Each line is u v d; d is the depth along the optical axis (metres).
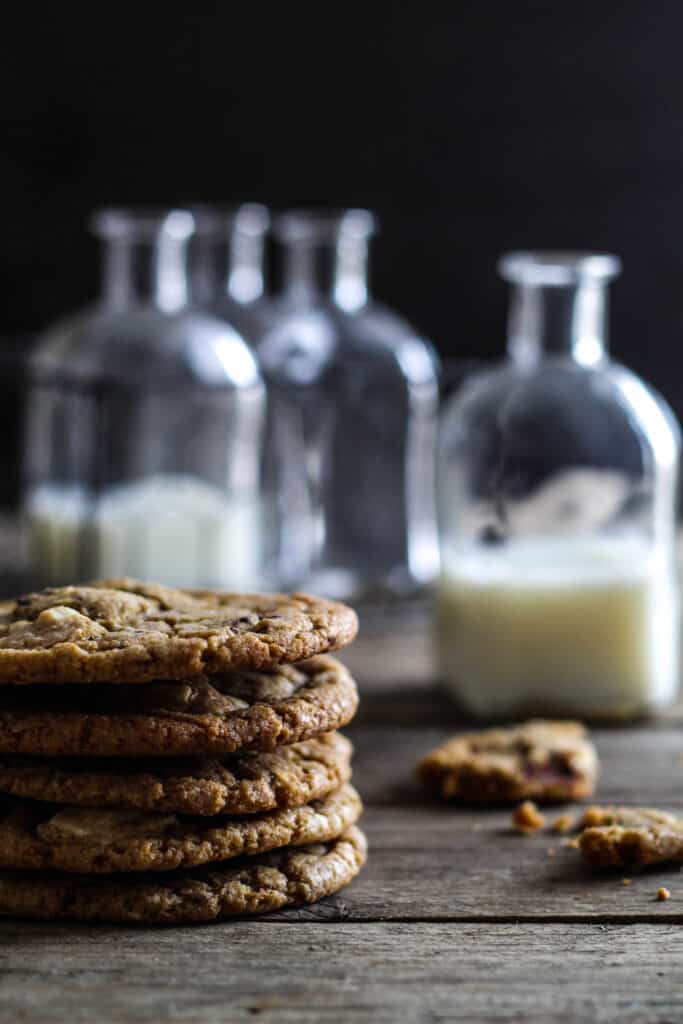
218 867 0.62
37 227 1.15
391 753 0.74
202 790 0.61
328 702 0.62
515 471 0.77
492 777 0.69
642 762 0.73
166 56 1.13
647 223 1.15
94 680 0.60
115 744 0.60
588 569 0.76
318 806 0.63
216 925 0.61
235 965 0.59
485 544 0.77
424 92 1.14
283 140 1.14
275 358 0.92
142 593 0.65
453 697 0.80
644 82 1.14
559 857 0.65
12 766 0.61
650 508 0.77
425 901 0.63
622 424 0.77
